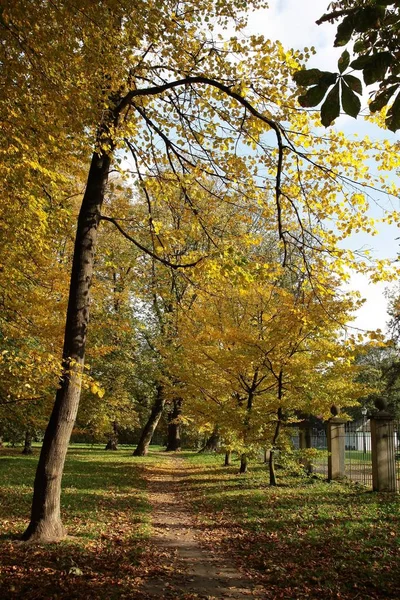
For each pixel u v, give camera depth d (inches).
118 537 292.0
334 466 544.4
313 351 477.1
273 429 514.3
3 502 379.9
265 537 297.7
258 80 270.2
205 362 543.2
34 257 342.6
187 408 578.6
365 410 1033.5
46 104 213.8
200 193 285.7
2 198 253.4
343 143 278.2
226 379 553.0
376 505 369.4
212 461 899.4
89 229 303.9
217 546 288.0
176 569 239.6
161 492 527.2
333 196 291.0
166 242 313.0
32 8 180.5
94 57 209.0
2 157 219.8
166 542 295.0
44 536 269.9
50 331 358.0
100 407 804.0
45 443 281.9
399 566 227.5
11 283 327.0
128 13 204.8
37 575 213.0
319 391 484.4
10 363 256.8
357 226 295.0
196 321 541.3
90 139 237.5
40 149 226.5
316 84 86.6
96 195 308.7
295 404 490.6
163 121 298.5
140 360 982.4
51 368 252.7
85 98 211.2
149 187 294.5
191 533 323.0
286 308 438.9
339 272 287.9
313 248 282.8
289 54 252.4
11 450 1109.1
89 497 432.5
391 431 454.0
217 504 421.7
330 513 346.6
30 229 282.4
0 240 284.2
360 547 259.0
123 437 1811.0
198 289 339.9
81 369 283.7
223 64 271.6
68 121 218.5
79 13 194.7
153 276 382.6
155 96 293.3
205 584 218.8
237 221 330.6
